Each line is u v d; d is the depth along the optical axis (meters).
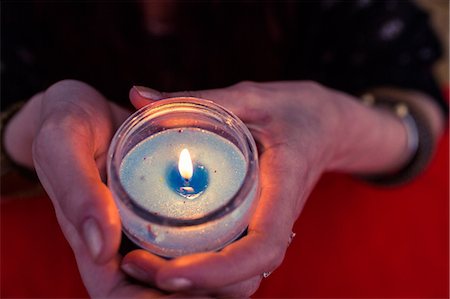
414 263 0.50
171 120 0.35
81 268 0.34
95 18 0.48
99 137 0.35
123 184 0.34
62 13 0.48
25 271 0.48
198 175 0.34
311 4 0.51
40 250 0.49
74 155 0.32
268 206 0.33
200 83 0.52
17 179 0.48
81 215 0.30
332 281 0.49
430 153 0.51
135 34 0.50
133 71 0.51
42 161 0.33
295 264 0.49
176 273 0.30
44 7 0.48
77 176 0.31
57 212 0.34
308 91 0.42
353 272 0.49
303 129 0.38
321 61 0.54
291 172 0.35
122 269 0.33
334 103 0.43
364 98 0.53
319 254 0.50
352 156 0.48
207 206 0.33
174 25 0.50
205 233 0.31
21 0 0.48
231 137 0.35
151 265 0.32
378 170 0.51
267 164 0.36
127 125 0.33
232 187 0.34
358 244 0.50
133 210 0.31
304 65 0.54
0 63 0.51
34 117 0.44
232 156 0.35
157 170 0.34
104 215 0.30
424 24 0.53
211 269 0.30
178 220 0.31
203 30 0.49
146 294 0.33
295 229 0.51
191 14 0.49
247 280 0.33
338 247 0.50
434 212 0.52
